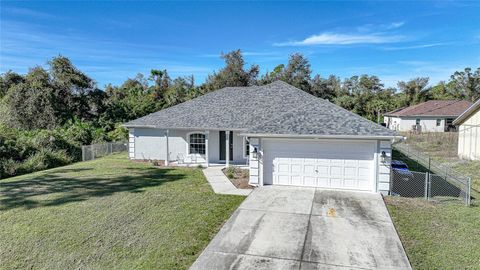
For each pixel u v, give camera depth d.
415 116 44.09
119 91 49.31
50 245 7.51
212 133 19.02
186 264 6.57
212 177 15.02
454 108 44.59
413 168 18.16
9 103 30.56
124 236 7.97
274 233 8.16
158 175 15.49
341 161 12.53
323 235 8.01
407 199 11.27
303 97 20.17
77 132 26.34
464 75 65.06
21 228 8.46
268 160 13.33
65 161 20.92
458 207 10.29
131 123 20.08
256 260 6.73
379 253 6.99
